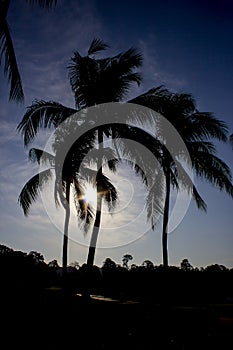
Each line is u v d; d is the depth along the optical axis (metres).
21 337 9.49
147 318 11.80
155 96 14.54
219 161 18.58
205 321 11.29
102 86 14.27
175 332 10.42
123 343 9.46
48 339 9.57
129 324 11.12
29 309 12.36
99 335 10.12
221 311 12.84
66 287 15.88
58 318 11.62
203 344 9.52
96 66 14.80
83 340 9.62
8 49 6.77
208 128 18.02
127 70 14.42
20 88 7.07
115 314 12.12
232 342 9.69
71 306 13.14
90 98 14.41
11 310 11.88
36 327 10.47
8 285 15.70
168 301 15.44
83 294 13.05
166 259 16.84
